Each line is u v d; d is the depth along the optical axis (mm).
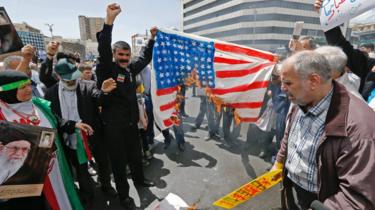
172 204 1620
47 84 2924
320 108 1176
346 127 1012
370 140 930
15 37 2578
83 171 2500
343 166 984
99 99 2213
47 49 2873
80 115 2373
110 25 2043
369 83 2199
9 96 1520
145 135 3432
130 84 2379
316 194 1303
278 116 3361
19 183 1347
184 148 3961
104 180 2691
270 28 47250
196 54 2980
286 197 1683
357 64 2240
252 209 2393
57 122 2041
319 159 1121
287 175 1613
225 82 3064
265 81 2961
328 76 1104
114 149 2316
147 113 3955
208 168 3268
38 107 1787
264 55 3033
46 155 1441
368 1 1680
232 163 3408
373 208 849
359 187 888
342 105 1071
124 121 2336
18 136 1344
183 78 3002
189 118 5840
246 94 3027
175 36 2869
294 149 1399
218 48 3016
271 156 3559
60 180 1786
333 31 2229
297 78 1113
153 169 3264
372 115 1007
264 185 1546
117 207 2477
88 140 2592
